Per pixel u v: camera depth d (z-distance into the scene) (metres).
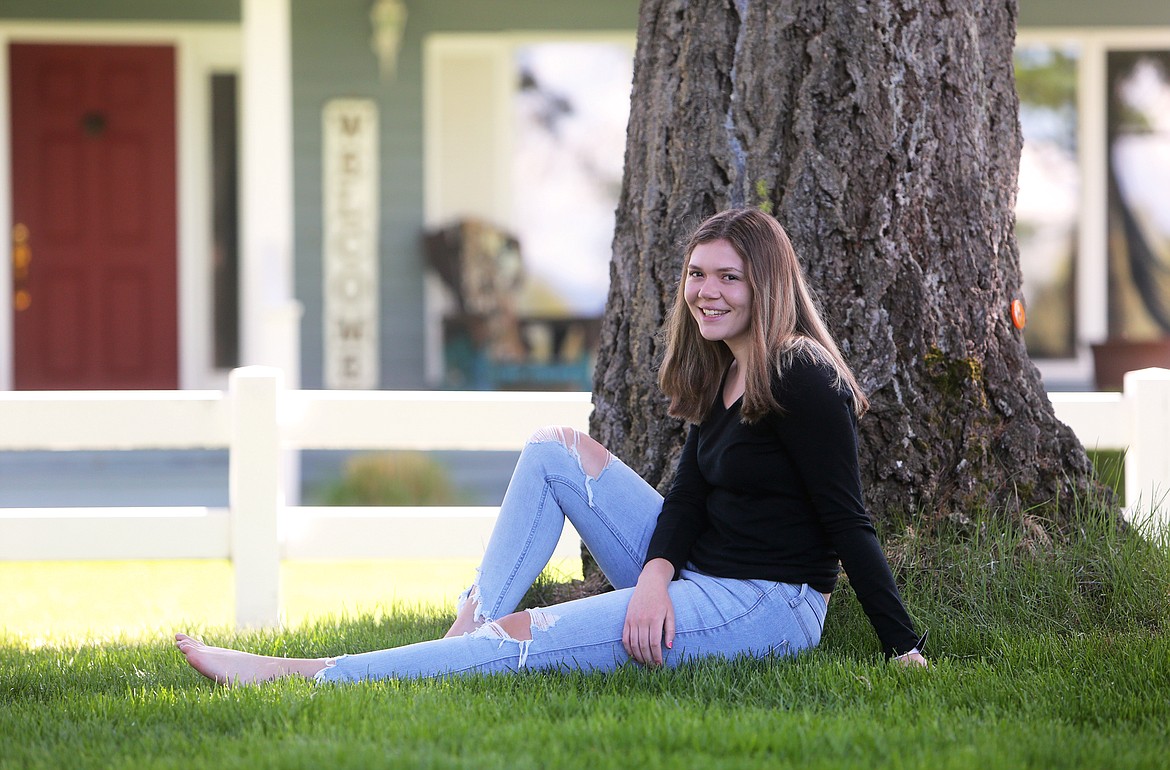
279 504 8.83
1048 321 18.53
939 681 5.43
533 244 18.42
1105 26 18.02
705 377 5.83
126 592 11.10
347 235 17.64
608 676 5.46
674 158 7.04
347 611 9.20
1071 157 18.34
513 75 18.16
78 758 4.62
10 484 15.02
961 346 6.92
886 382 6.80
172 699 5.52
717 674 5.34
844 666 5.59
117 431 8.80
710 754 4.46
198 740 4.81
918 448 6.82
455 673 5.51
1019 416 7.07
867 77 6.76
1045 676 5.58
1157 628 6.39
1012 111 7.36
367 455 15.08
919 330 6.86
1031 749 4.52
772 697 5.21
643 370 7.14
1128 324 18.53
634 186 7.30
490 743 4.57
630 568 5.97
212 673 5.61
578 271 18.50
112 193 18.14
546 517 5.93
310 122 17.52
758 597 5.50
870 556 5.35
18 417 8.70
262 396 8.73
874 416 6.80
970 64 7.01
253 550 8.77
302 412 9.02
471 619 5.80
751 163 6.87
